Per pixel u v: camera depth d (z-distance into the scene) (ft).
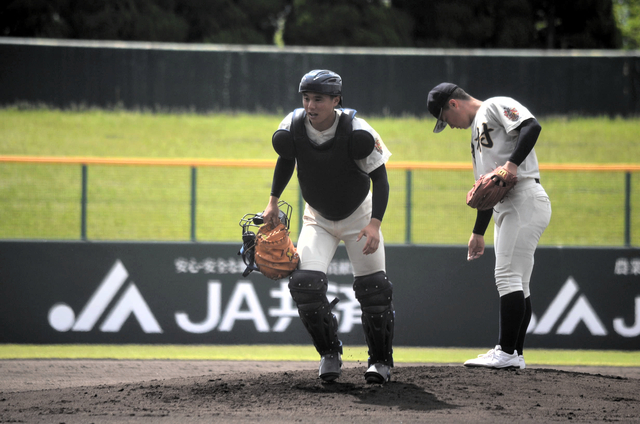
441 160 197.47
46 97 221.87
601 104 217.36
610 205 141.69
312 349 84.79
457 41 282.36
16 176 153.58
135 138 215.31
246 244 49.06
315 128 44.55
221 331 85.35
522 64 216.33
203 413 43.14
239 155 207.72
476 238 55.16
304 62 223.71
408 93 217.36
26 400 47.93
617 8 401.70
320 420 41.19
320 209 46.78
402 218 130.52
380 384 48.85
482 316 85.61
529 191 52.11
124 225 131.54
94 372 69.15
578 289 84.74
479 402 45.03
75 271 84.48
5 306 83.92
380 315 47.52
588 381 51.67
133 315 84.79
